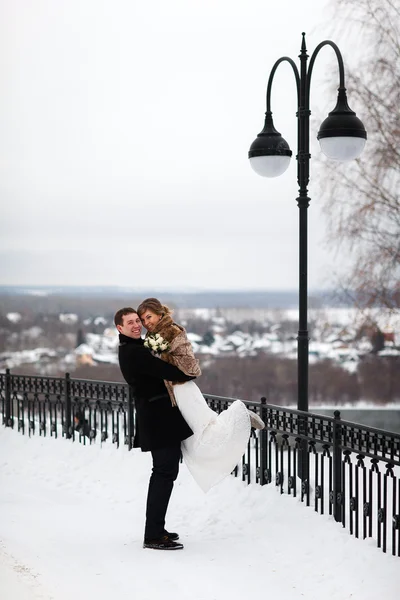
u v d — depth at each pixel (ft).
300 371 28.60
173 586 20.16
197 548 23.20
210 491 28.07
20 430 41.06
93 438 37.09
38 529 25.20
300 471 26.63
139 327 23.43
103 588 19.74
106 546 23.44
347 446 23.24
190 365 22.76
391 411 80.74
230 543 23.53
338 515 23.58
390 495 29.45
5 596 17.78
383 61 60.13
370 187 60.80
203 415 23.13
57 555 22.25
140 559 22.21
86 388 37.40
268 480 27.35
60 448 36.68
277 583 20.45
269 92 31.09
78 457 35.09
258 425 24.58
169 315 23.32
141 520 26.48
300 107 29.43
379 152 60.23
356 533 22.24
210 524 25.46
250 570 21.36
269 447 27.43
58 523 26.08
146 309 23.26
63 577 20.25
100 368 201.16
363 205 61.00
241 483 28.02
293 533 23.41
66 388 38.40
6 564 20.27
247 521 25.25
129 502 28.91
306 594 19.71
